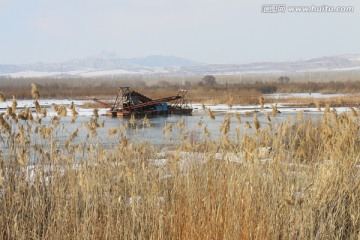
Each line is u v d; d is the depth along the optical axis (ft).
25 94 288.51
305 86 356.59
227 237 23.24
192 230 23.48
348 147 30.86
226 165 27.86
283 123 28.76
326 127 30.78
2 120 27.40
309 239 25.76
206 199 24.88
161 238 23.34
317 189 27.76
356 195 28.09
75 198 25.14
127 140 30.60
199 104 211.61
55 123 30.30
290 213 25.12
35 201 26.55
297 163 28.73
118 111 153.38
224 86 391.45
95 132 30.99
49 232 24.39
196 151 32.17
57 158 28.55
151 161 30.42
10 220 24.91
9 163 27.58
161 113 157.07
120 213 25.18
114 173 28.71
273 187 25.85
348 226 27.04
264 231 24.03
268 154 28.50
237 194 25.05
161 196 27.53
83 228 23.67
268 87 335.88
